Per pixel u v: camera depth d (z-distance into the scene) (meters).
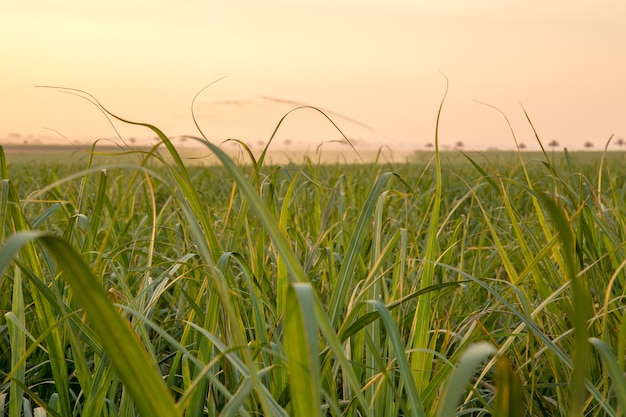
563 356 1.72
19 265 1.75
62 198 3.38
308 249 2.88
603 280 2.34
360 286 2.51
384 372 1.47
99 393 1.72
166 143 1.72
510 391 0.92
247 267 1.94
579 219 2.20
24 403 1.98
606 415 2.04
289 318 0.99
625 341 1.42
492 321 2.56
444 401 0.77
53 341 2.00
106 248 3.22
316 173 4.47
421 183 6.35
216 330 2.12
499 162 6.68
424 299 1.92
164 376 2.36
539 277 2.26
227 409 1.24
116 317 0.90
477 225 4.48
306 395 1.03
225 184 7.86
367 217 1.93
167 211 4.62
